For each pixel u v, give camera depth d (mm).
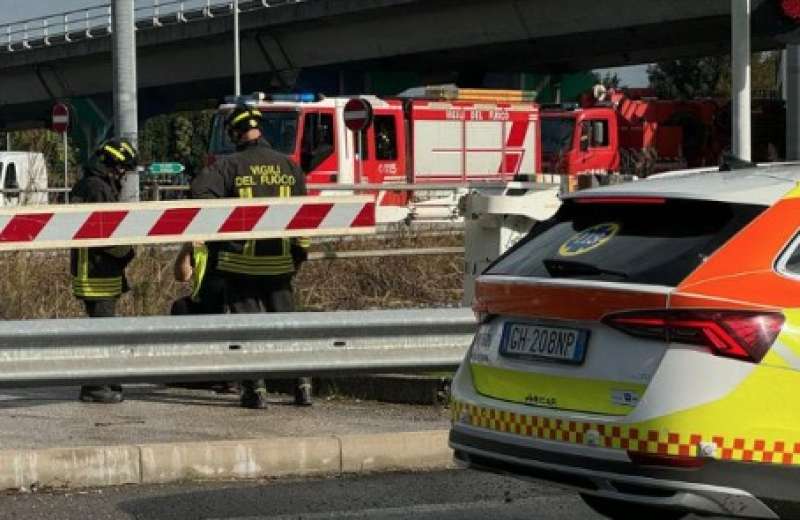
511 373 6023
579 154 34688
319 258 14641
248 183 10242
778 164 6809
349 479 8180
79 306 14328
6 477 7699
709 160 38469
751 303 5453
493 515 7254
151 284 14352
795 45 12453
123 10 18344
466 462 6203
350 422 9422
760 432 5352
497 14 49594
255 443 8164
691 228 5773
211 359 8805
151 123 100375
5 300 14047
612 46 52812
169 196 28484
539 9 48094
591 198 6199
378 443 8375
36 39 69938
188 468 8016
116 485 7883
